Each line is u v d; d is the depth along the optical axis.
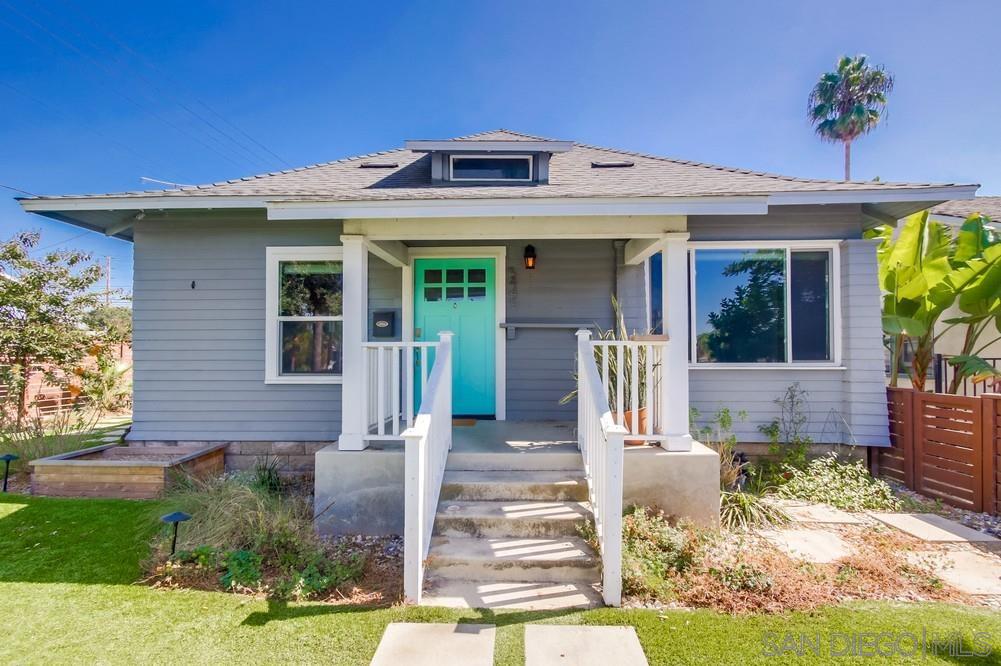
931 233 6.73
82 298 10.94
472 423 6.27
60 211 5.94
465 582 3.54
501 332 6.70
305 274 6.26
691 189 5.44
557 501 4.30
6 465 5.85
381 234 4.75
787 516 4.65
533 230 4.73
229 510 4.05
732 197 4.40
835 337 6.05
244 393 6.23
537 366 6.70
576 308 6.68
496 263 6.71
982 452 4.89
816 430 6.03
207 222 6.23
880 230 7.96
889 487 5.50
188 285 6.25
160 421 6.25
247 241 6.23
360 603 3.23
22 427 7.89
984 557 3.91
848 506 5.04
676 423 4.55
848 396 5.94
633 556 3.58
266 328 6.20
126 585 3.44
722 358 6.13
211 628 2.93
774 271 6.12
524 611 3.14
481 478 4.46
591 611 3.13
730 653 2.69
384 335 6.72
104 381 11.61
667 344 4.59
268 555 3.76
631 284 6.59
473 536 3.95
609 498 3.24
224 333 6.25
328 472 4.50
